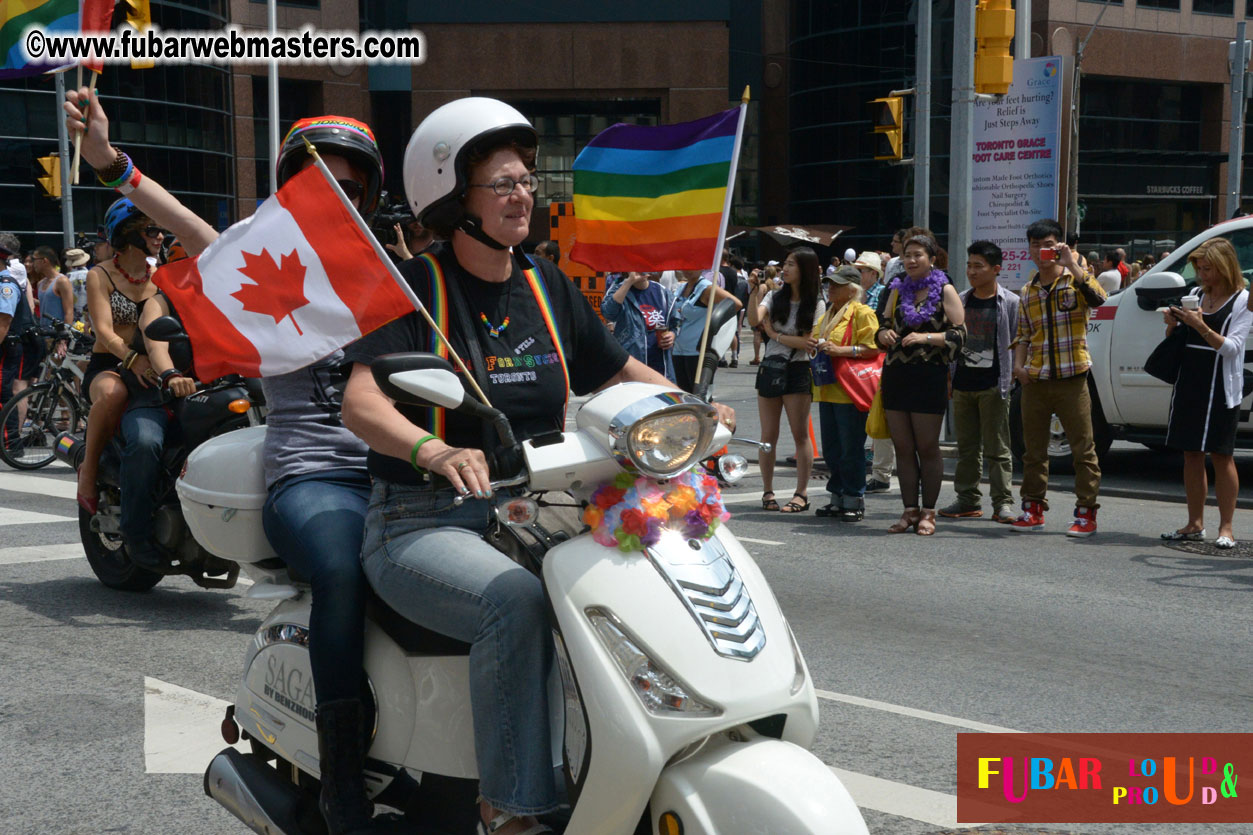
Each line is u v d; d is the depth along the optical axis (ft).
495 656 8.18
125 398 20.52
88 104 12.85
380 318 9.05
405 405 9.21
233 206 140.77
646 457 7.81
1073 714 15.79
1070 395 27.71
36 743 14.52
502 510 7.91
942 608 21.47
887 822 12.27
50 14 12.66
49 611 20.68
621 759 7.48
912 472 28.45
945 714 15.71
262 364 9.34
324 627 9.19
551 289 9.80
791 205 164.25
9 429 38.24
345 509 10.02
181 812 12.62
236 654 18.24
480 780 8.29
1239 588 23.13
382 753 9.21
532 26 162.30
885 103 48.39
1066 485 35.81
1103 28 147.54
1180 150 157.28
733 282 75.15
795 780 7.21
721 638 7.64
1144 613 21.27
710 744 7.72
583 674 7.67
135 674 17.21
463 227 9.06
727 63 164.04
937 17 140.87
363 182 11.94
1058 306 27.58
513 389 9.21
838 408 29.66
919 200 48.24
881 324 28.50
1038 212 42.09
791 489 35.09
